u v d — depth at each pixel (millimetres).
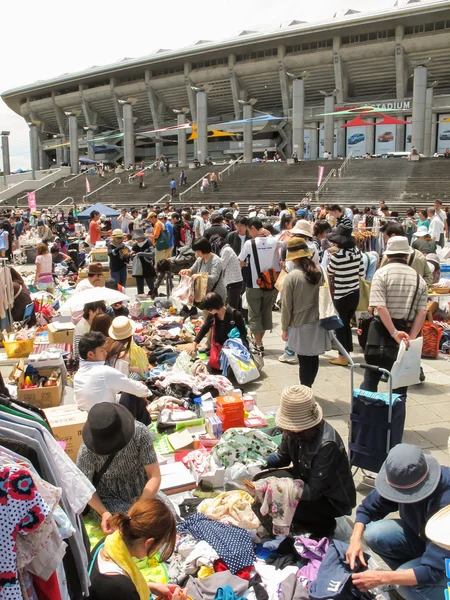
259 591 3258
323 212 19469
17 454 2072
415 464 3084
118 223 22625
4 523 1794
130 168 63281
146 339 8016
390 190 35812
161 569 3463
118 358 5535
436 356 7820
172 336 8352
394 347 5105
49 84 86688
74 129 71938
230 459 4480
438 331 7766
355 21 58812
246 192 41531
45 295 11102
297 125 55000
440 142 59219
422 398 6312
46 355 6422
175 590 3008
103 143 84250
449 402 6180
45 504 1860
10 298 8719
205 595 3215
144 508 2646
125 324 5664
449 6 54344
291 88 67812
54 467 2381
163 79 74688
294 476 3980
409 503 3117
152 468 3617
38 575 1982
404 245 5176
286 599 3148
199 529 3693
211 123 76562
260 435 4684
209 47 67750
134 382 4652
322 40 63375
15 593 1826
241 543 3564
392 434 4246
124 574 2635
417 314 5047
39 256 11852
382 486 3207
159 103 79188
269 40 64375
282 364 7699
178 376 6125
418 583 2984
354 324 9234
